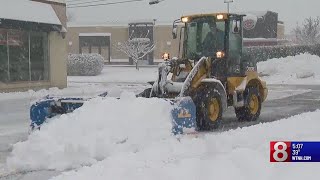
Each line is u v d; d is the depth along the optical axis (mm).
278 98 26328
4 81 27953
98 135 11000
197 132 14078
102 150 10711
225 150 10500
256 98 17500
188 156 10086
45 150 10578
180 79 15172
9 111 20719
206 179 8180
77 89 32438
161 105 12336
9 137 14062
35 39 30500
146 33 70625
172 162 9508
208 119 14617
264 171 8531
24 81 29562
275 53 51969
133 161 9758
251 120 17203
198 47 16359
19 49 29172
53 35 31922
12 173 9867
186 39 16656
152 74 53375
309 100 25031
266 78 44281
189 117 13023
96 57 53781
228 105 16297
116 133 11227
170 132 12102
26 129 15672
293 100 25109
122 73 55250
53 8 31500
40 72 31000
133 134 11406
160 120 12078
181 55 16719
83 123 11336
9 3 27547
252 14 62719
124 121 11594
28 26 28422
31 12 28859
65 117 11664
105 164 9617
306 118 15289
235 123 16625
